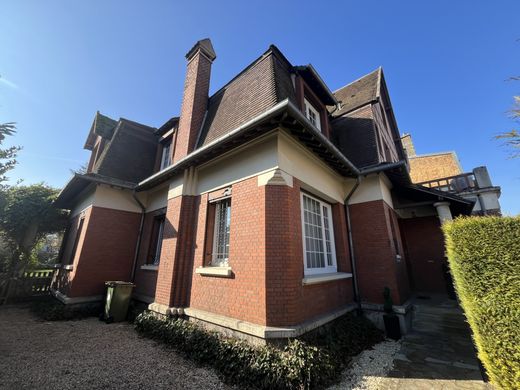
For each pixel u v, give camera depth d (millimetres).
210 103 8125
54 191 11445
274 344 3547
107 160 8883
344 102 10828
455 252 2955
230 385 3197
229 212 5434
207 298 4922
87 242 7555
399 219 10547
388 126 12500
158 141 10906
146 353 4289
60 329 5809
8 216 9672
